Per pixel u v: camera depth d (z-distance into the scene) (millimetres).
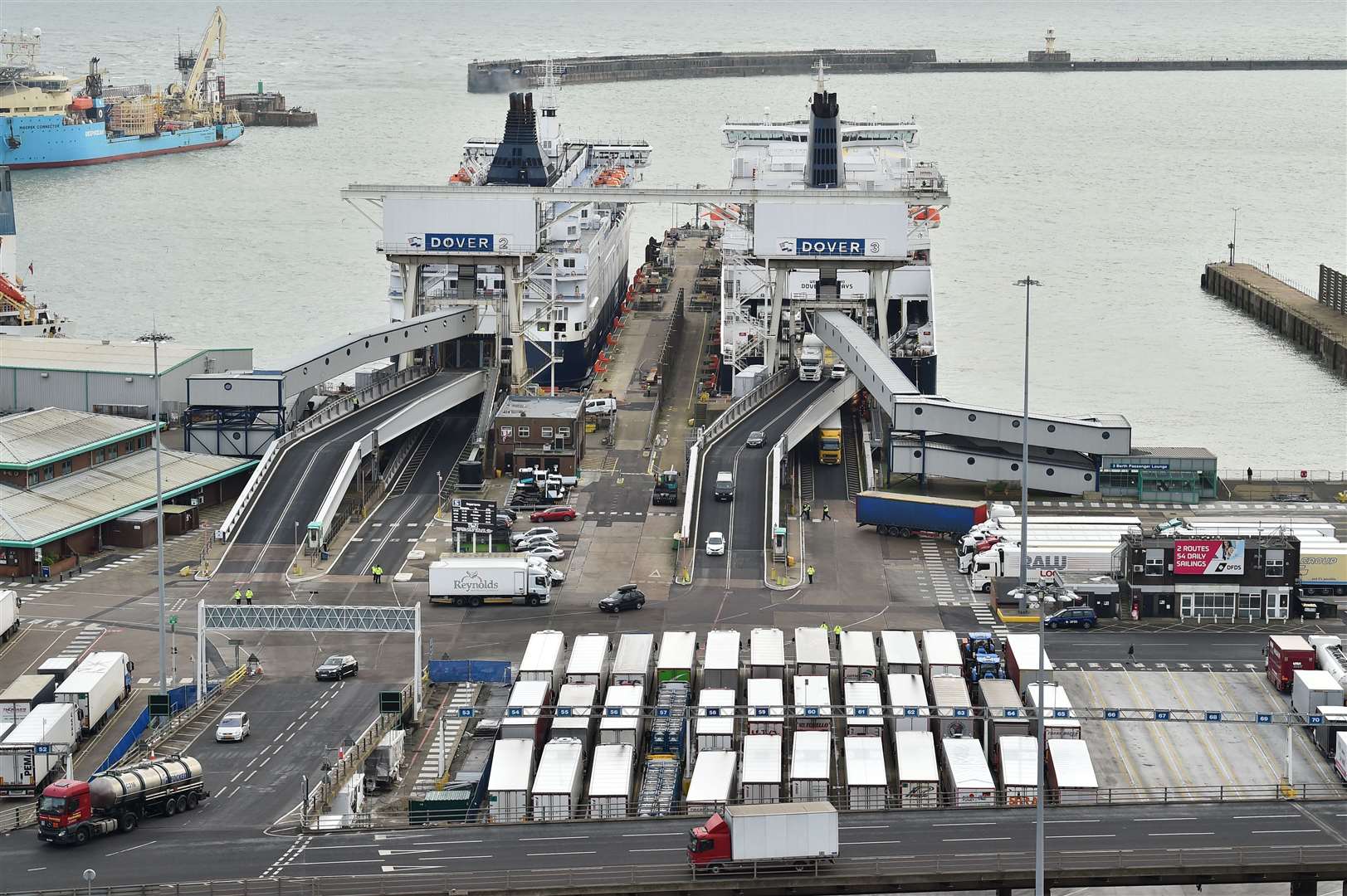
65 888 144875
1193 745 183500
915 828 157125
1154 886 160625
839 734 182375
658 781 169125
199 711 188125
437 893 144500
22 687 181750
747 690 185375
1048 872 147375
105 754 178250
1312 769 177375
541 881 146625
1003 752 169000
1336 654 195250
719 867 147125
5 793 168875
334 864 150250
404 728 185375
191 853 152750
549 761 167875
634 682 186125
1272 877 148625
